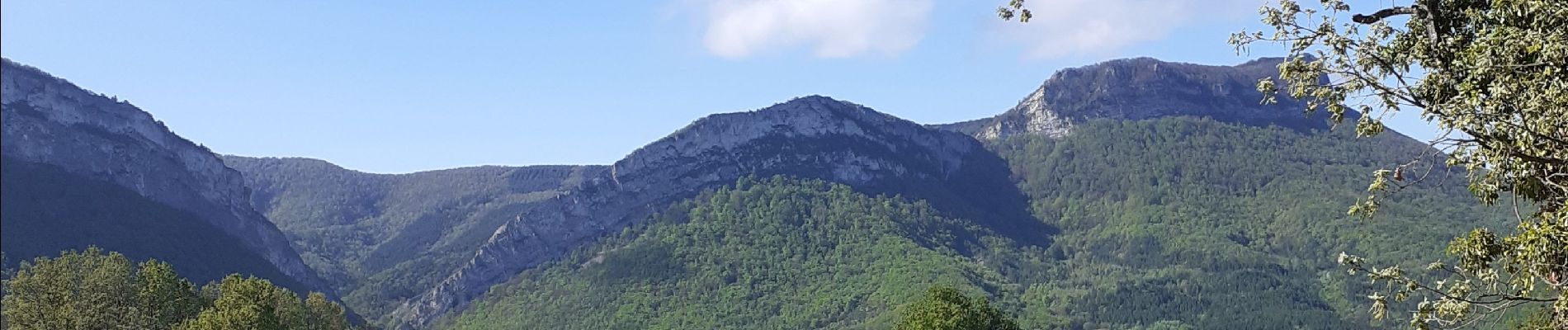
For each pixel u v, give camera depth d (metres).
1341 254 18.36
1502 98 15.65
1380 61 17.16
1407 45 17.28
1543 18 15.35
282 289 89.44
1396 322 88.56
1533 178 16.67
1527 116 15.52
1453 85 16.83
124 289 81.94
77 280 80.19
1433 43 17.27
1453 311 17.30
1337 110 17.25
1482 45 15.83
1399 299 17.84
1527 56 15.77
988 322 88.75
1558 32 15.06
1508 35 15.76
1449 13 17.69
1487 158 17.16
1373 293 18.06
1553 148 15.89
